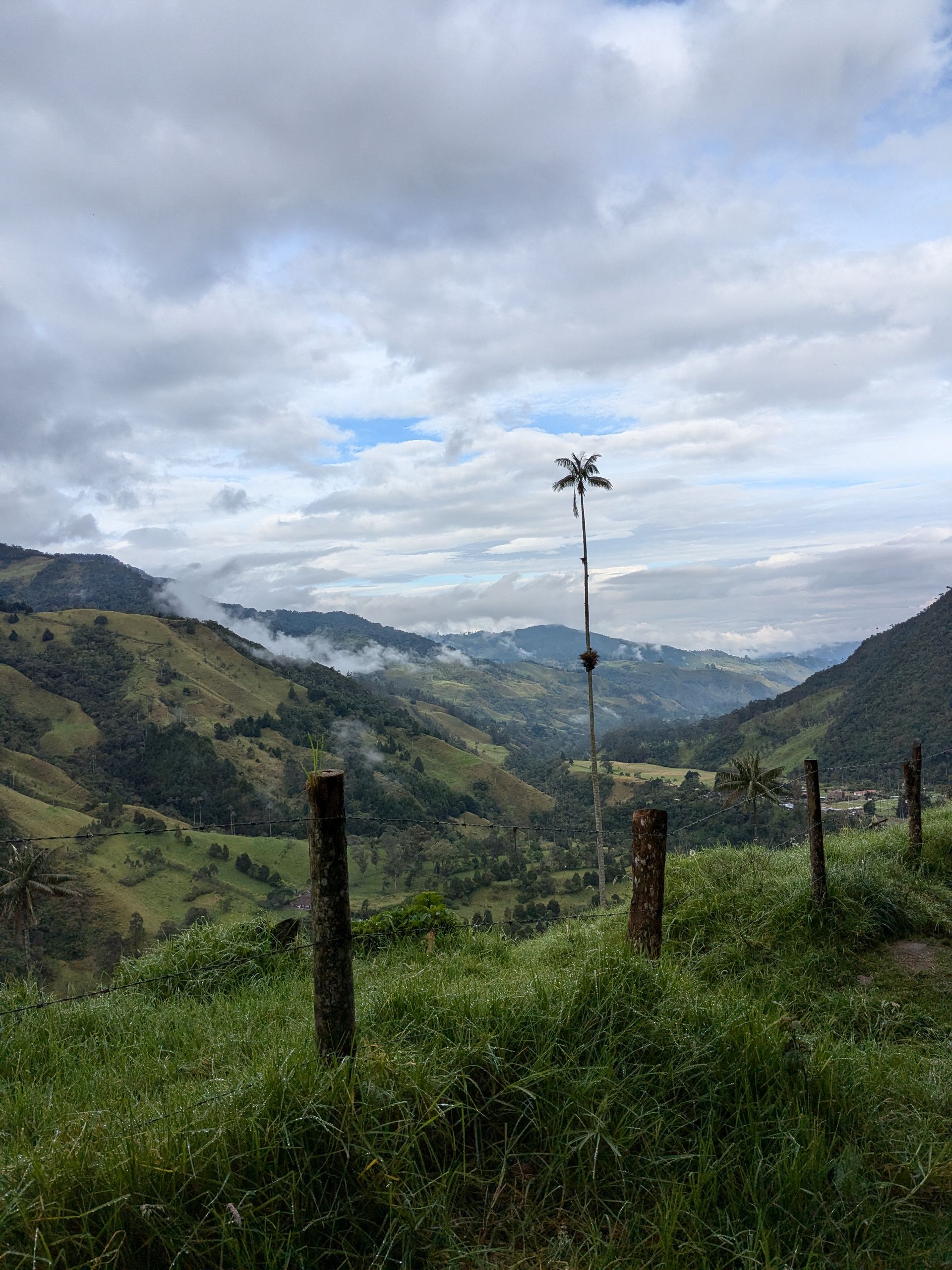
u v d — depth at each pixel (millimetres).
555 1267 2975
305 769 3654
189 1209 2959
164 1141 3154
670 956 6469
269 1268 2758
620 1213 3227
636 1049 4105
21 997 6164
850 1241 3178
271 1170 3086
